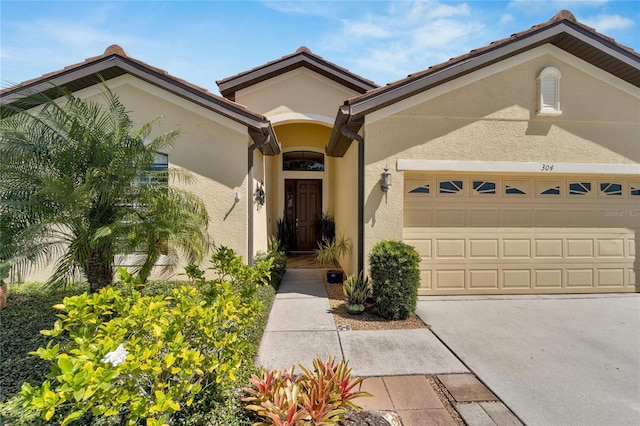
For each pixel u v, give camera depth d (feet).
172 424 9.37
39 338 16.38
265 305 20.68
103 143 18.49
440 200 25.94
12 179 17.46
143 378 9.58
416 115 24.66
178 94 26.16
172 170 23.04
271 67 39.22
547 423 11.13
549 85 25.02
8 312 20.31
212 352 10.55
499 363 15.20
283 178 49.80
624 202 27.04
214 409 10.04
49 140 18.33
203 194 27.63
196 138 27.61
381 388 13.14
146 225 18.90
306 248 50.26
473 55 23.07
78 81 25.94
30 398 6.60
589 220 26.84
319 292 27.76
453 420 11.23
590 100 25.36
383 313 21.03
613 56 23.52
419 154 24.75
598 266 26.84
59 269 18.45
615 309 22.85
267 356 15.80
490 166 24.86
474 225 26.18
